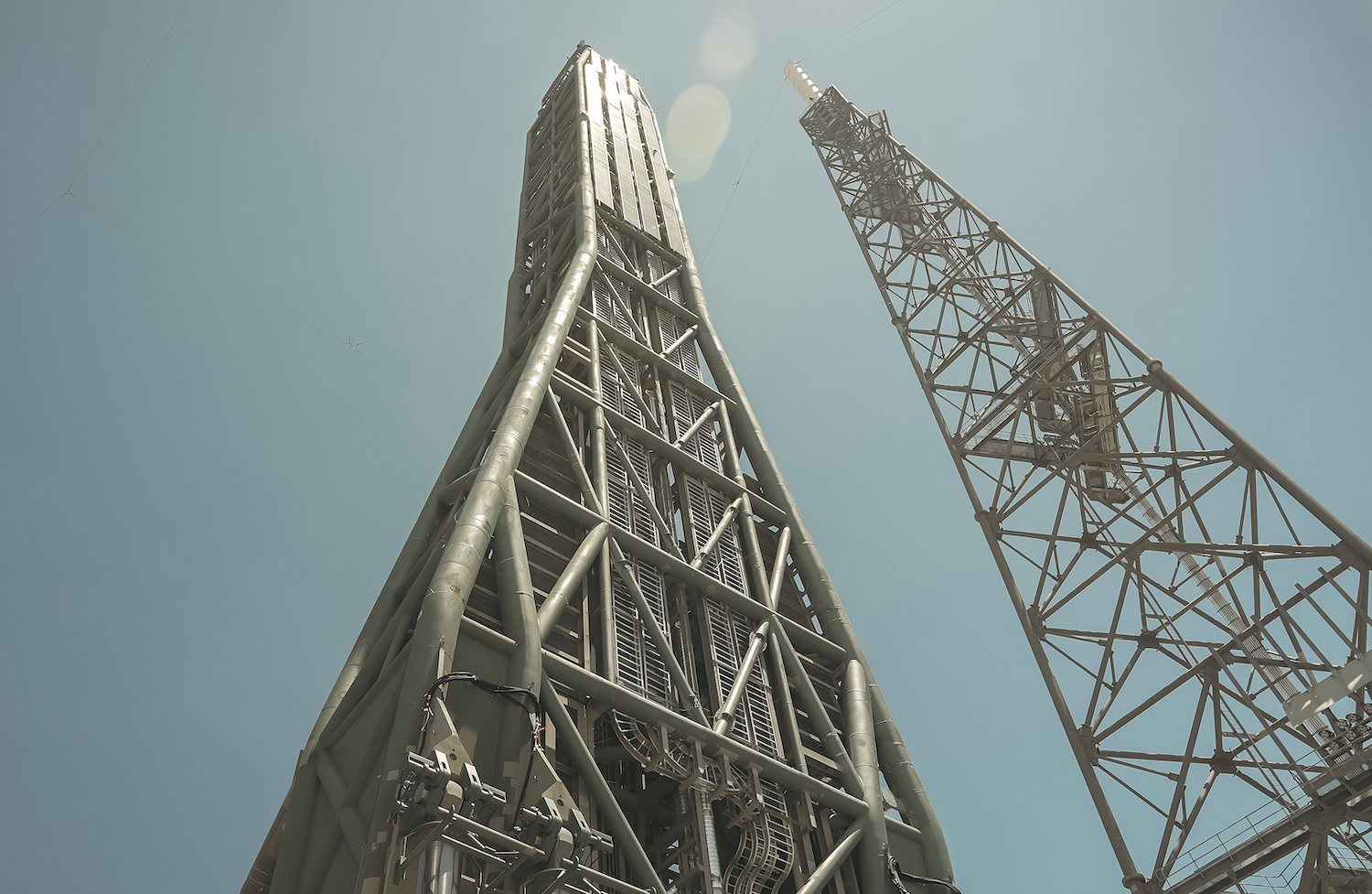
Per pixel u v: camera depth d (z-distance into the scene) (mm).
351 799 23094
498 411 40219
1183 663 33281
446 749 20719
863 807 31453
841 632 38781
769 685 34469
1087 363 41562
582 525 34156
